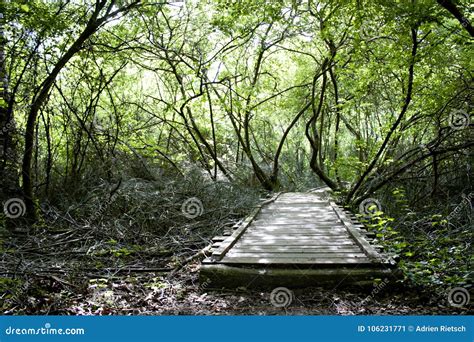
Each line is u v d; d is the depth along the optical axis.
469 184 10.89
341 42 13.02
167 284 5.93
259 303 5.28
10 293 5.29
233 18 11.19
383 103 16.16
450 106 10.69
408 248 7.14
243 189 13.15
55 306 5.02
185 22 14.76
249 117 18.42
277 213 10.54
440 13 7.75
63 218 9.19
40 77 10.65
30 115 9.23
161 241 8.27
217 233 8.86
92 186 10.91
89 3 10.66
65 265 6.67
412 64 9.35
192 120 16.38
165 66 15.73
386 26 9.57
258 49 16.31
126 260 7.27
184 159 16.86
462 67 10.40
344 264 5.77
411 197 11.40
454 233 8.02
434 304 5.18
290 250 6.61
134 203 9.57
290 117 23.47
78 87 12.52
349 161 13.94
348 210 10.89
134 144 13.90
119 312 4.98
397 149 13.73
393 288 5.50
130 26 12.44
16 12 8.25
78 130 11.90
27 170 9.48
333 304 5.23
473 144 9.60
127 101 15.33
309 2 12.24
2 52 9.71
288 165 24.02
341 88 18.22
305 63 18.78
